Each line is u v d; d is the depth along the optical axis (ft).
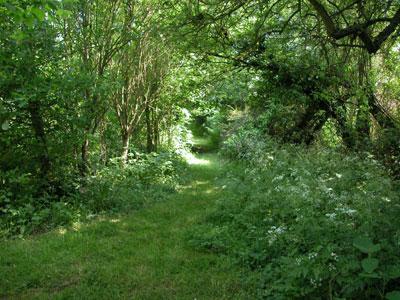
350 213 16.25
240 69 37.42
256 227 20.77
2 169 27.32
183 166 46.44
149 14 35.42
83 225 25.13
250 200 24.91
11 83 25.57
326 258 14.07
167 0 28.60
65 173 30.17
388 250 13.38
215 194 33.76
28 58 25.71
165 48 38.22
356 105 33.68
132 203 29.94
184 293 16.14
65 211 25.95
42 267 18.61
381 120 34.50
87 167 32.22
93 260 19.49
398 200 18.61
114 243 21.88
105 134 38.04
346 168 27.86
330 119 39.22
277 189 23.26
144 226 24.99
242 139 47.37
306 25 30.01
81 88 27.86
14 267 18.58
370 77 34.73
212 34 31.83
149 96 41.52
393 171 30.22
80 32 31.60
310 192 20.40
